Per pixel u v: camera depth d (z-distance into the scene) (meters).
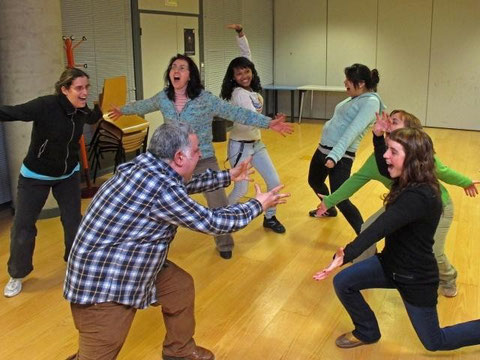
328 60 9.35
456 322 2.73
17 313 2.87
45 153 2.91
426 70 8.59
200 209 1.81
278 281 3.25
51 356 2.48
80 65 5.24
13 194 4.45
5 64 4.07
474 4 8.01
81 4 5.42
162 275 2.16
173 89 3.28
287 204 4.77
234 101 3.60
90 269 1.79
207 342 2.59
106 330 1.86
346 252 2.03
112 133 5.29
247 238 3.96
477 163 6.23
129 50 6.16
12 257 3.03
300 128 8.73
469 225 4.17
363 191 5.13
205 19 7.53
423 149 2.02
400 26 8.62
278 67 9.85
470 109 8.41
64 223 3.20
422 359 2.43
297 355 2.48
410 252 2.10
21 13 3.97
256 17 9.01
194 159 1.87
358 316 2.43
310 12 9.30
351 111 3.57
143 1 6.26
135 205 1.75
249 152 3.74
